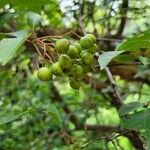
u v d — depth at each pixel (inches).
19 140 22.6
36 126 22.6
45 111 14.9
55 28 20.1
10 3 16.2
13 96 21.1
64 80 13.5
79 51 13.0
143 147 18.0
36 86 21.9
